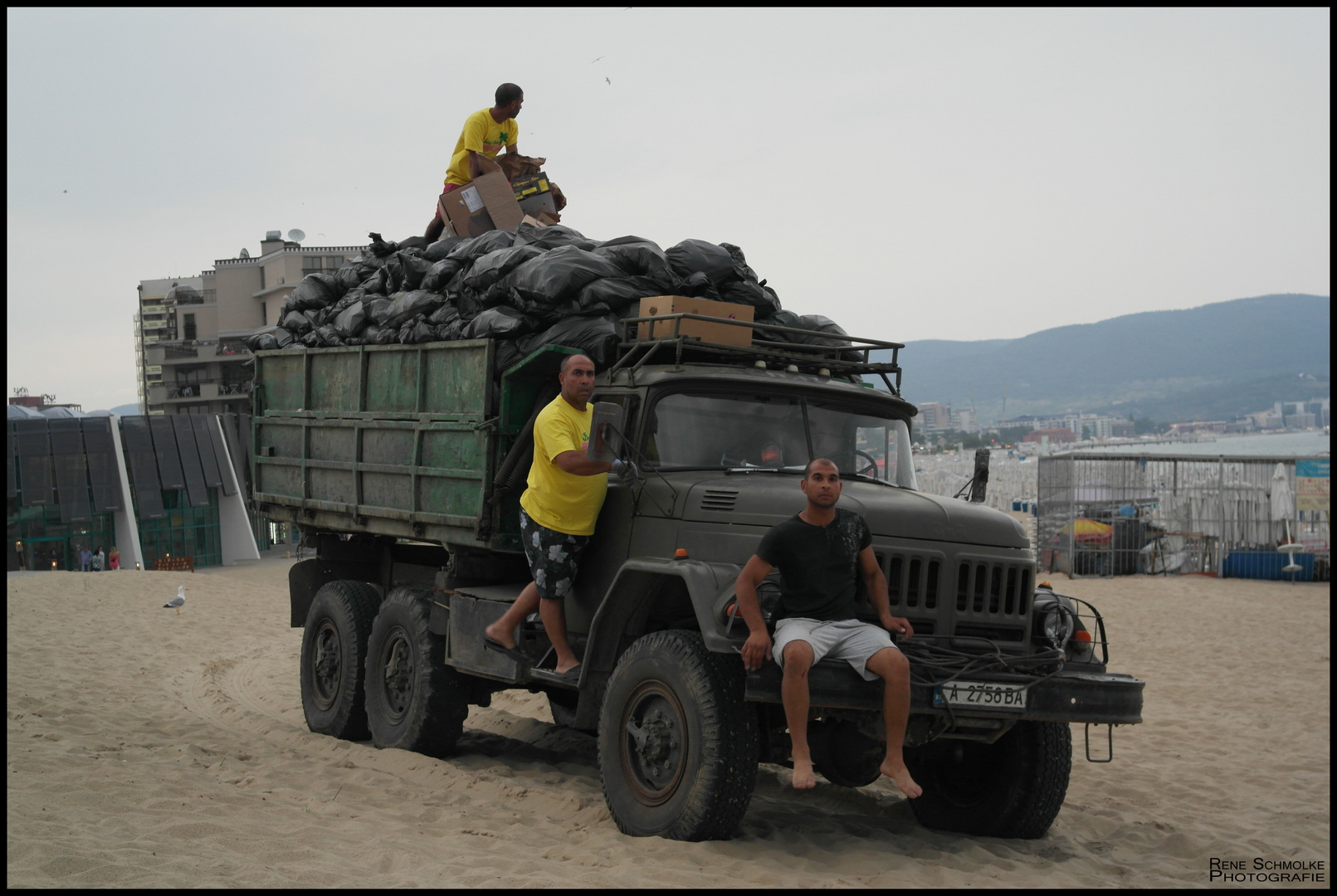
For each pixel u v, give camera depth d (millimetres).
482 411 6953
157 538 47438
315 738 8578
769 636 5133
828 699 5016
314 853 4906
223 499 50625
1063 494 25578
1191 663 13992
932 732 5449
